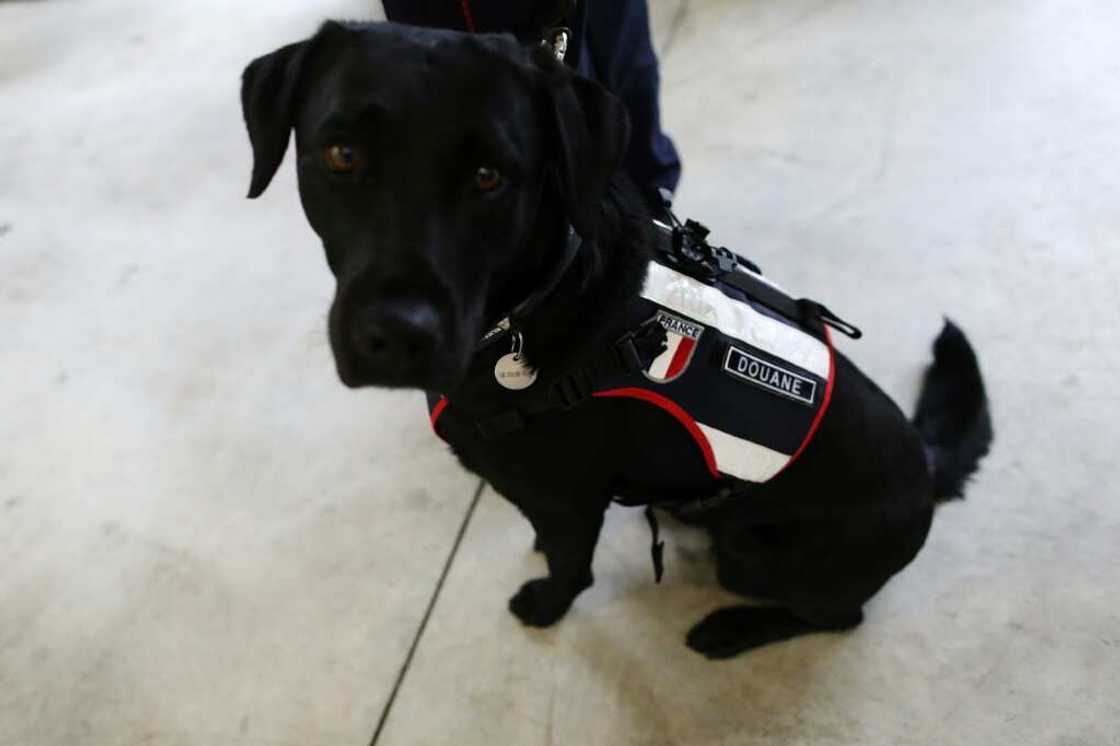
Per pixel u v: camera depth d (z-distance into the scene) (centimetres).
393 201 88
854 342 201
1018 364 192
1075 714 146
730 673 157
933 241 218
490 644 161
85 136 282
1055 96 249
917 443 139
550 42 138
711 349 114
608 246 109
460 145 86
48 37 336
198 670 159
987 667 153
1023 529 169
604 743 150
